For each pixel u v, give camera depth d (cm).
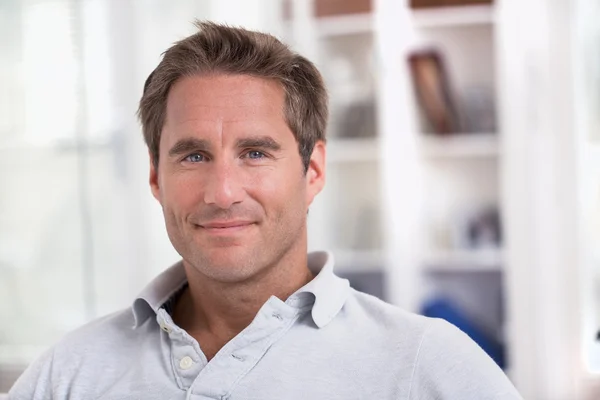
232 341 107
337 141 319
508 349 295
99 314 303
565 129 287
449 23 313
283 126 109
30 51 303
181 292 124
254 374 106
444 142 309
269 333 107
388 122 307
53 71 302
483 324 311
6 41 304
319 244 327
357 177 336
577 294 285
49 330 305
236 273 107
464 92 313
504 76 291
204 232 107
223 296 112
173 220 110
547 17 288
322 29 318
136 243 300
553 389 286
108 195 301
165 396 108
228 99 107
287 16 320
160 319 114
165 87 112
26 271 306
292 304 109
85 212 302
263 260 108
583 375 285
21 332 306
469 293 326
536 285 287
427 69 307
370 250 320
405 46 313
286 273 113
